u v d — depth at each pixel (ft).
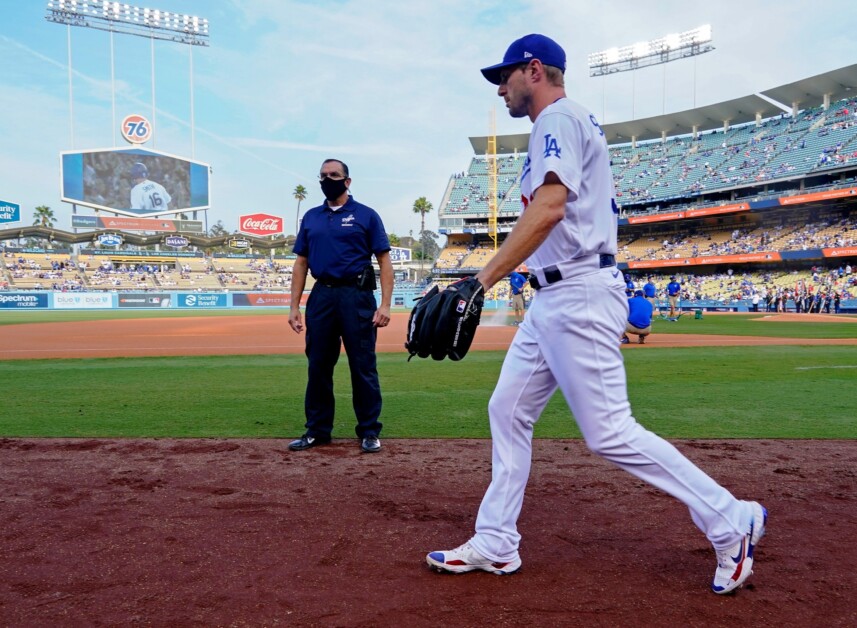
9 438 15.80
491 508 7.98
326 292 14.84
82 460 13.70
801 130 148.97
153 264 185.57
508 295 154.61
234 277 185.88
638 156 186.19
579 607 7.03
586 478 12.46
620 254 168.04
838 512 10.39
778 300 119.55
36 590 7.43
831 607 7.05
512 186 193.88
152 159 173.68
